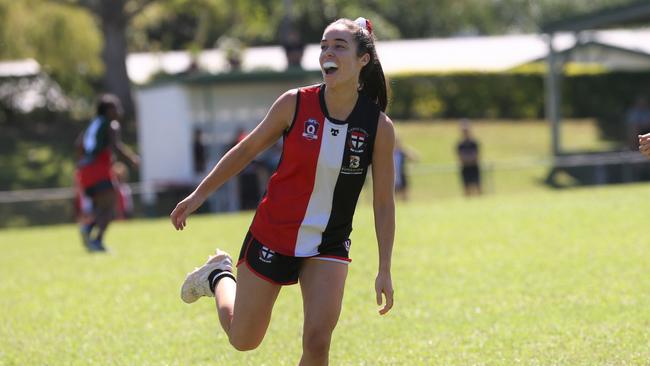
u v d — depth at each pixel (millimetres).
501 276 33906
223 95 90062
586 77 142000
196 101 88750
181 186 84500
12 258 46938
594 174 92312
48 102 134250
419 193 91562
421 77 141375
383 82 18594
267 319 18562
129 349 25547
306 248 18016
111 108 46562
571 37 145125
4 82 132500
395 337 25656
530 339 24625
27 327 28875
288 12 116500
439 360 23031
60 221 76938
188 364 23766
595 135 129000
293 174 18047
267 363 23562
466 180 85875
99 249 46562
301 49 94688
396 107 140750
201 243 48500
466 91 141500
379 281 18312
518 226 48375
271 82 91375
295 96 18094
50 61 123250
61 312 31000
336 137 17812
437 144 123562
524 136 128250
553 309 27984
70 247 51156
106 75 130500
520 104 141625
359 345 24938
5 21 118000
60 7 121625
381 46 156375
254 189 83625
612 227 45531
